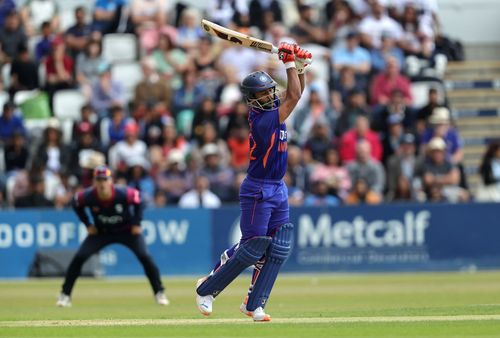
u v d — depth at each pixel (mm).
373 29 85688
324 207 67250
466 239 67938
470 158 87188
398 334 26609
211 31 30156
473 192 85062
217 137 74875
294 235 67000
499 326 28547
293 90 29562
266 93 29672
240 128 73500
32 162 72500
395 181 72562
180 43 84000
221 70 81312
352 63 82812
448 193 71812
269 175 30016
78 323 31359
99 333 27609
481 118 89562
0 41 85500
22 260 65625
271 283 30781
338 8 86938
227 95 78750
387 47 84562
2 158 74812
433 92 78375
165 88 79125
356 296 47312
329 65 83062
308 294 49188
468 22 96812
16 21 85562
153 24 86438
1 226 65562
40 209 66875
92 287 57219
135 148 72562
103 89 79750
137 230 43656
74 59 82812
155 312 37625
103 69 81750
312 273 66938
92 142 73625
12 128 75750
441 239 67875
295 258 66938
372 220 67500
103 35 85938
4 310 40094
